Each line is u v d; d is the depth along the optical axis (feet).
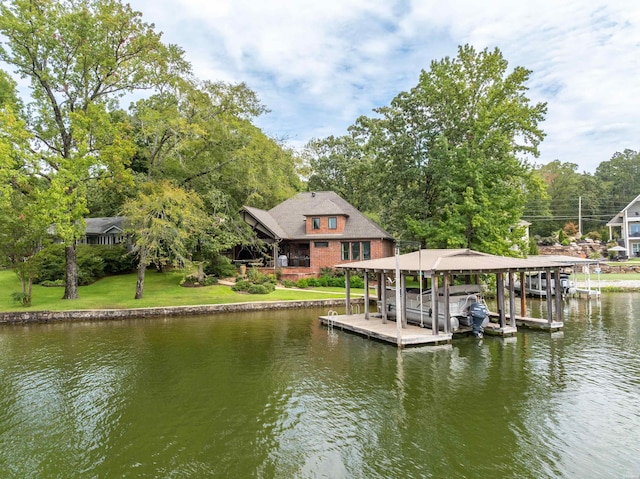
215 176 100.01
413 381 35.70
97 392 33.99
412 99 91.25
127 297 81.71
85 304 73.31
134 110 104.63
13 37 68.74
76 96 76.69
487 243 80.07
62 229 65.62
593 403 30.22
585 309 73.36
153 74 81.66
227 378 37.19
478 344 48.70
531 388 33.47
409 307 59.41
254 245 105.91
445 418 27.96
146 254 81.20
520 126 82.43
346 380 36.24
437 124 90.43
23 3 67.62
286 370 39.34
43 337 54.49
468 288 56.95
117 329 59.52
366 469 21.80
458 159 84.99
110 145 74.43
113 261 108.06
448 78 85.20
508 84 81.66
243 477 21.17
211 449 24.22
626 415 28.07
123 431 26.78
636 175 257.75
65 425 27.78
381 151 101.86
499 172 82.99
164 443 25.07
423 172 90.79
